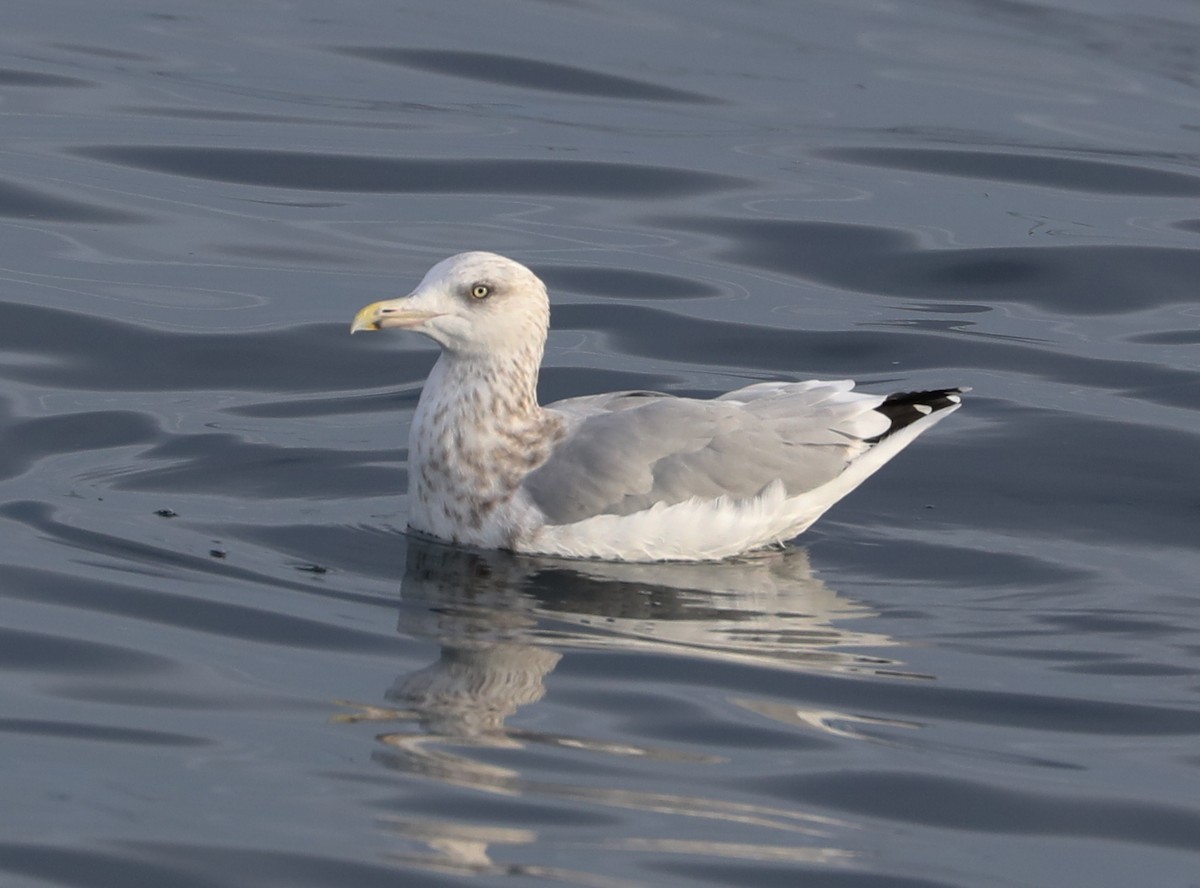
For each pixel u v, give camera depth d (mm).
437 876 9016
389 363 18234
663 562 13742
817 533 14539
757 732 10867
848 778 10328
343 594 12844
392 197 22500
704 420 13711
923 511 15070
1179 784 10422
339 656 11727
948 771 10477
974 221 22391
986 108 26547
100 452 15648
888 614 12922
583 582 13258
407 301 13594
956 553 14195
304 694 11125
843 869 9297
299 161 23328
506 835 9445
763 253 21359
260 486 15070
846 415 14023
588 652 11969
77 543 13531
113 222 21219
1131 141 25344
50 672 11328
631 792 10008
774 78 27531
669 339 19000
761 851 9438
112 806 9594
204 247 20734
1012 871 9398
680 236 21766
